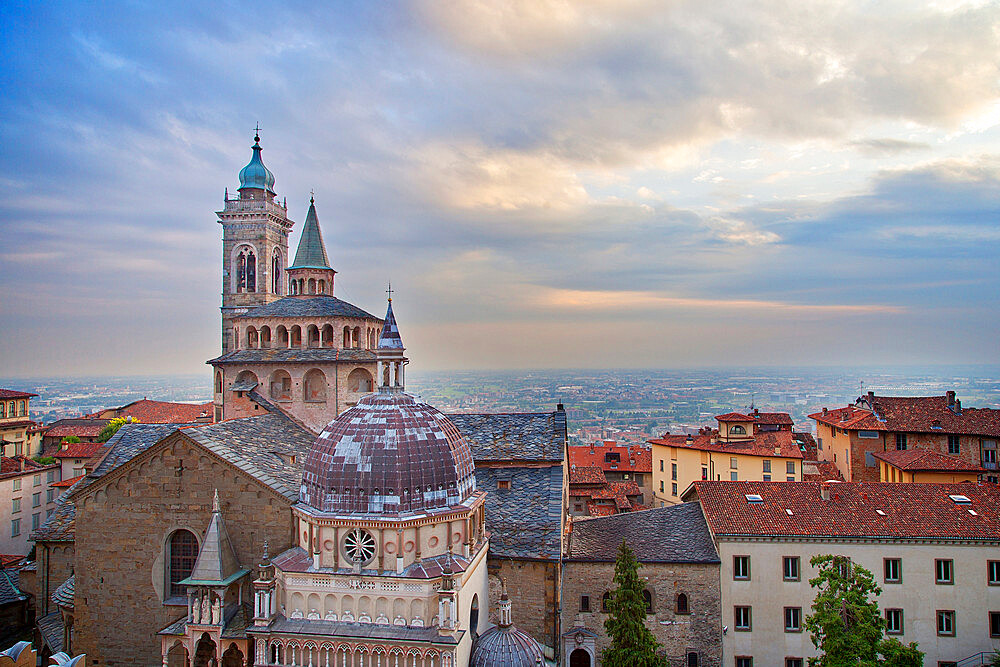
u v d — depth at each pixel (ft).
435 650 129.29
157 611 148.77
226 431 170.30
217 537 142.20
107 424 426.10
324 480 139.03
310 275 272.92
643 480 396.57
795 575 171.32
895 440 290.15
